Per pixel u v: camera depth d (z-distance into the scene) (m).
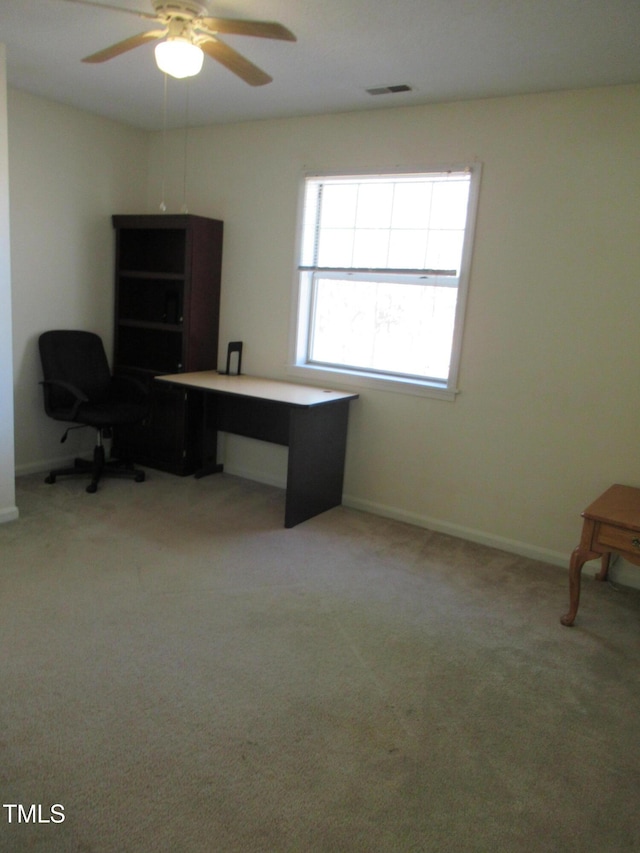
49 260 4.11
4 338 3.19
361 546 3.35
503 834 1.57
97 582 2.75
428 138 3.40
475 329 3.39
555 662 2.36
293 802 1.63
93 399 4.29
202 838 1.50
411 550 3.35
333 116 3.72
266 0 2.27
